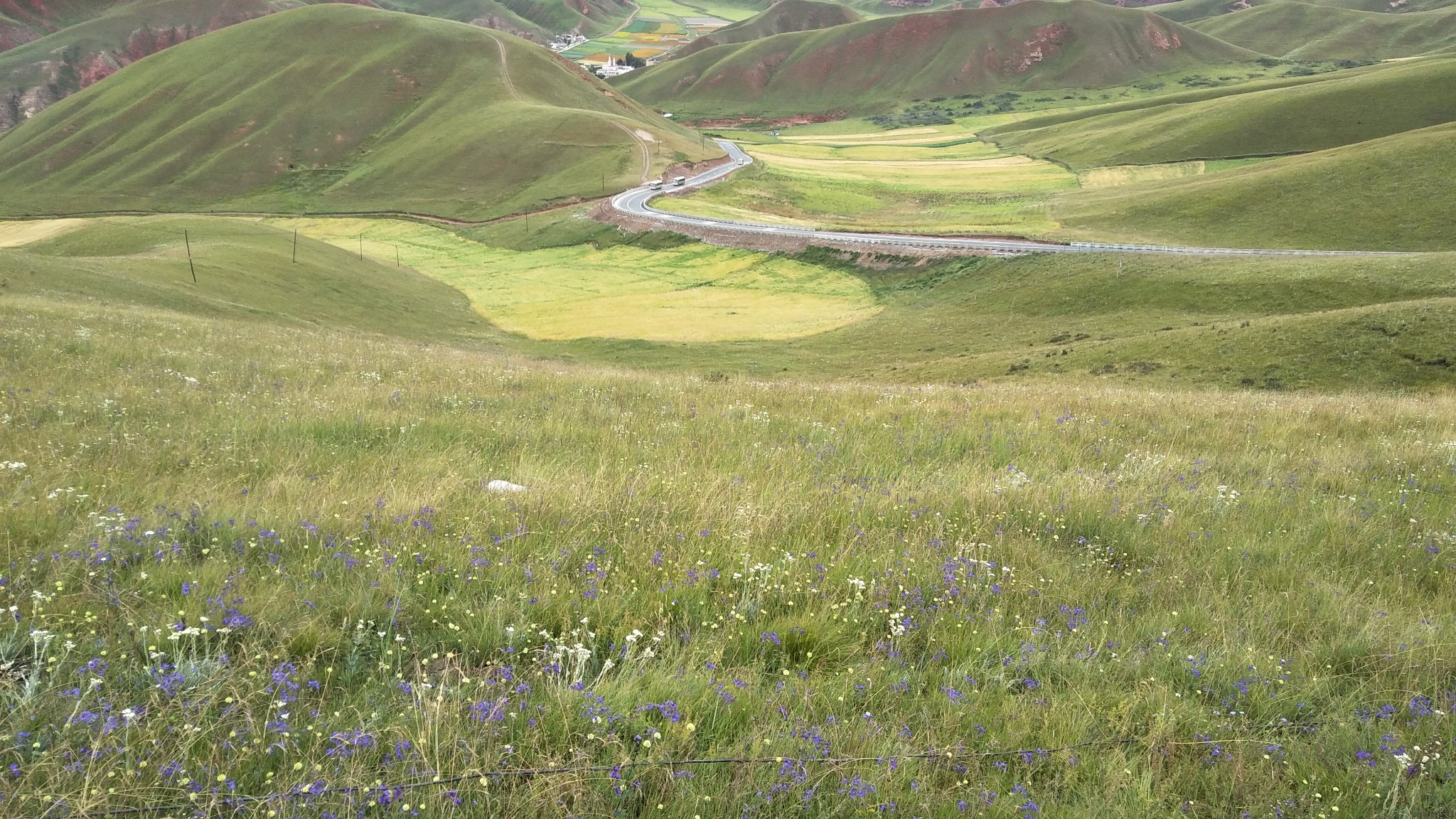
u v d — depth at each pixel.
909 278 118.38
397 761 3.54
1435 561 6.92
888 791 3.69
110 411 10.93
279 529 6.11
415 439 10.05
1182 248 114.31
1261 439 12.48
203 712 3.71
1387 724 4.43
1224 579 6.49
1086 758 4.04
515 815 3.37
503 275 145.12
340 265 116.75
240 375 16.27
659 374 25.44
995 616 5.46
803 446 10.81
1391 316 54.53
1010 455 10.78
